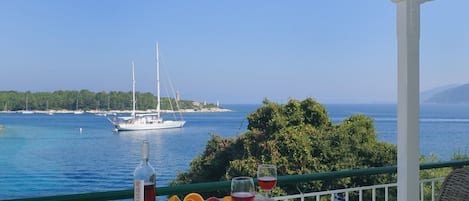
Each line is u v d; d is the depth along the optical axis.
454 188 2.56
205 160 14.59
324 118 13.43
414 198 2.95
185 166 19.42
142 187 1.73
